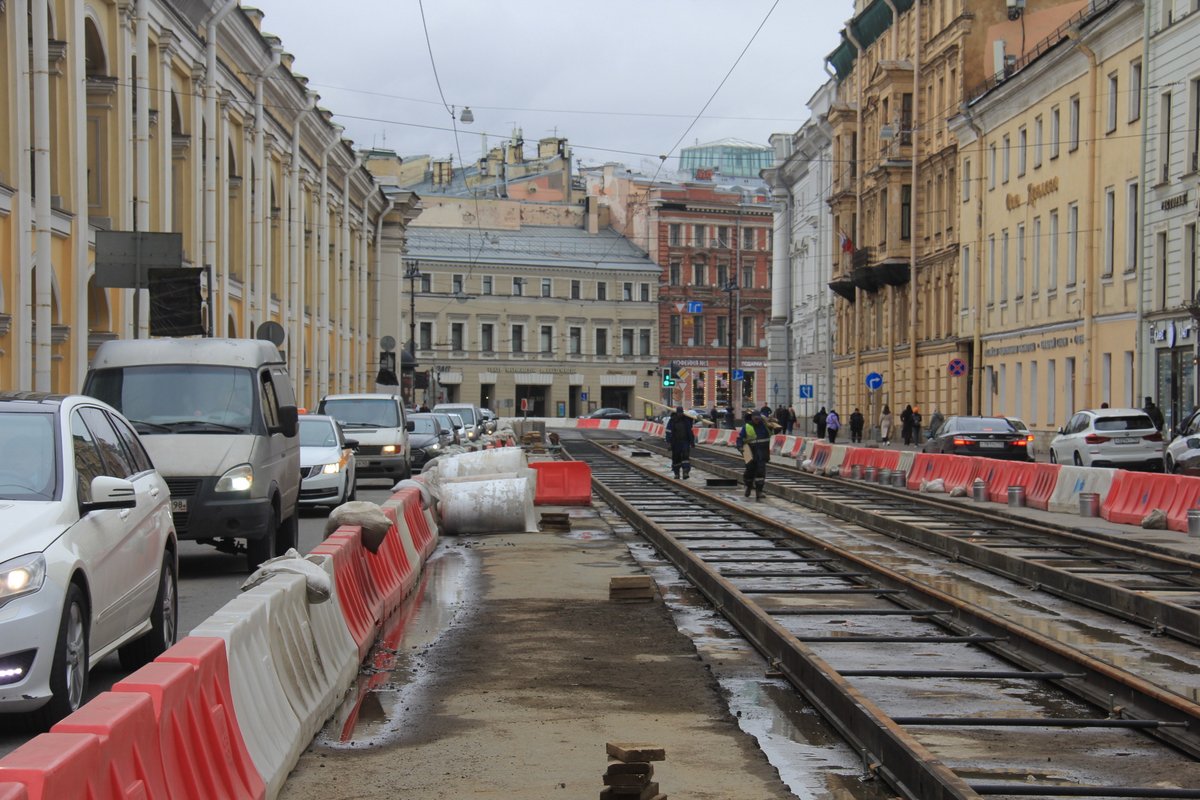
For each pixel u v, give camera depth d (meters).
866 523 23.88
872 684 9.95
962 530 22.61
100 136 30.45
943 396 59.75
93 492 8.70
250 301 43.22
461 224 112.69
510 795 6.99
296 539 18.39
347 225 63.03
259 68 42.75
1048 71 47.62
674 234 117.19
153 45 33.31
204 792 5.68
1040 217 49.19
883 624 12.79
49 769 4.09
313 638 8.76
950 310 59.62
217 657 6.33
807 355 85.75
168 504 10.65
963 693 9.62
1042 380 49.06
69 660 8.16
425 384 72.56
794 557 18.52
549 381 113.00
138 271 22.34
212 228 37.16
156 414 15.87
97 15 29.75
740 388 119.25
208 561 17.39
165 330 22.41
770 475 41.03
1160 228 40.00
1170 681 10.20
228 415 15.92
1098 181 44.31
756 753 7.85
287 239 49.03
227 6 36.56
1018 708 9.12
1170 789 7.03
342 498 25.08
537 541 21.05
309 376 53.81
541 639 11.83
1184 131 38.50
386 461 32.09
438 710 9.01
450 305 109.56
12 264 25.45
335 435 25.88
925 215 62.66
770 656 10.73
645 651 11.23
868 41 70.31
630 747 6.65
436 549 19.89
